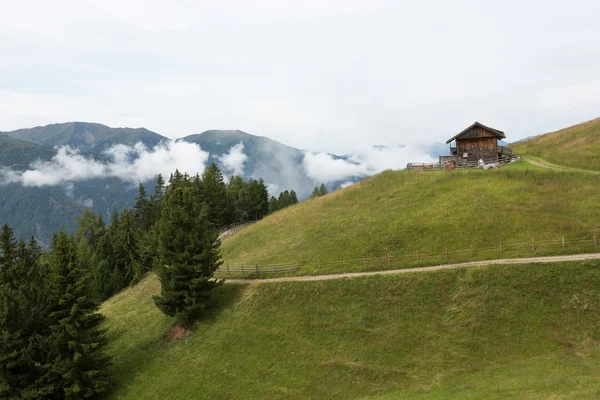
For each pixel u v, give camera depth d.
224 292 51.72
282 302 46.34
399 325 38.34
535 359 31.28
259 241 66.12
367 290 43.34
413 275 42.94
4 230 44.97
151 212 105.19
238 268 57.28
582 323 32.91
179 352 45.12
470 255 44.38
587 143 74.31
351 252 51.94
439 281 40.97
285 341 41.22
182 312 46.88
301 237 61.03
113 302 70.94
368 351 37.06
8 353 38.41
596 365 28.84
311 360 38.25
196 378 40.53
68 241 44.44
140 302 63.41
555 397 25.75
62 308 42.56
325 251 54.25
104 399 41.56
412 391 31.86
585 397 24.84
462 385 30.64
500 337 33.94
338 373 36.06
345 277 46.41
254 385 37.62
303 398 34.88
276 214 79.31
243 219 114.12
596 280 35.53
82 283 42.78
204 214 52.09
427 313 38.41
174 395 39.38
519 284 37.47
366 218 59.78
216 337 44.88
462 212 52.75
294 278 50.00
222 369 40.53
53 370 39.28
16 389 38.94
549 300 35.41
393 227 54.34
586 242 41.28
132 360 46.56
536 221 47.00
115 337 52.94
